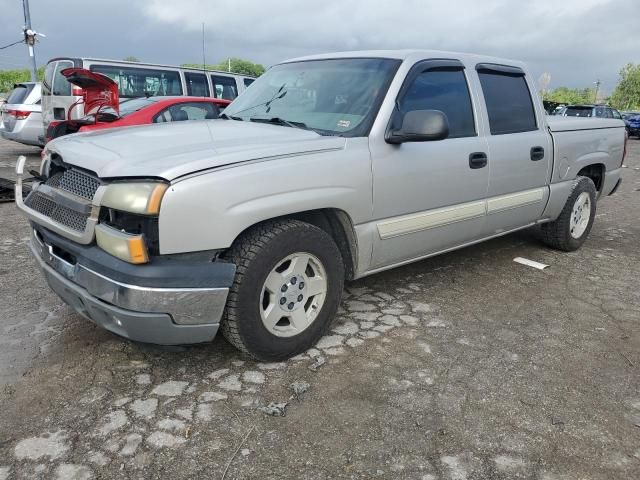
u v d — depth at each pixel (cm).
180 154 285
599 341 369
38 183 345
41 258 328
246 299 293
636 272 520
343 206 332
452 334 371
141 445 249
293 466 239
